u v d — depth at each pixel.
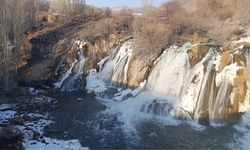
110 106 39.62
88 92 44.41
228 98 34.34
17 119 34.50
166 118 35.69
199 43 40.69
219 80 35.25
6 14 44.81
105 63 47.03
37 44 51.78
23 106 39.31
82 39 50.44
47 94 44.28
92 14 63.25
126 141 30.91
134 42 45.84
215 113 34.28
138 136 31.84
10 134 30.25
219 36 41.16
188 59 38.91
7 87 42.41
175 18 48.88
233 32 41.91
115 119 35.75
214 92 34.97
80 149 29.03
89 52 48.59
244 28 43.53
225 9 50.41
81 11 65.69
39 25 58.84
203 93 35.19
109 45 48.62
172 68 39.88
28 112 37.88
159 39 44.19
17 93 43.19
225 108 34.12
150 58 42.84
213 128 33.00
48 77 47.75
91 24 56.25
